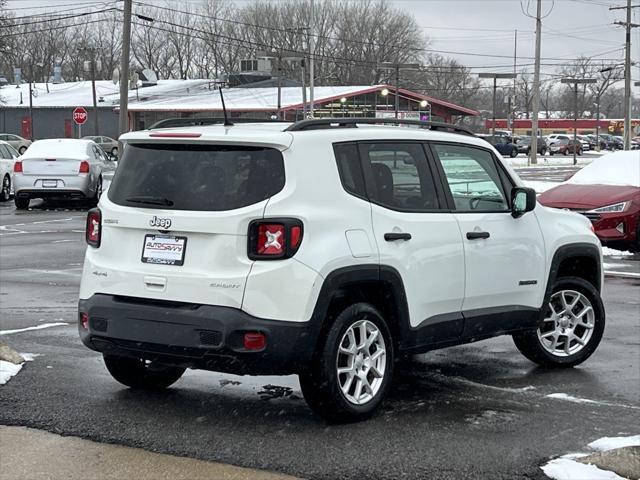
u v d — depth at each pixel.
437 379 6.93
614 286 11.92
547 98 130.75
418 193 6.20
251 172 5.41
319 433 5.45
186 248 5.44
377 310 5.86
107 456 5.00
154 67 94.19
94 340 5.68
